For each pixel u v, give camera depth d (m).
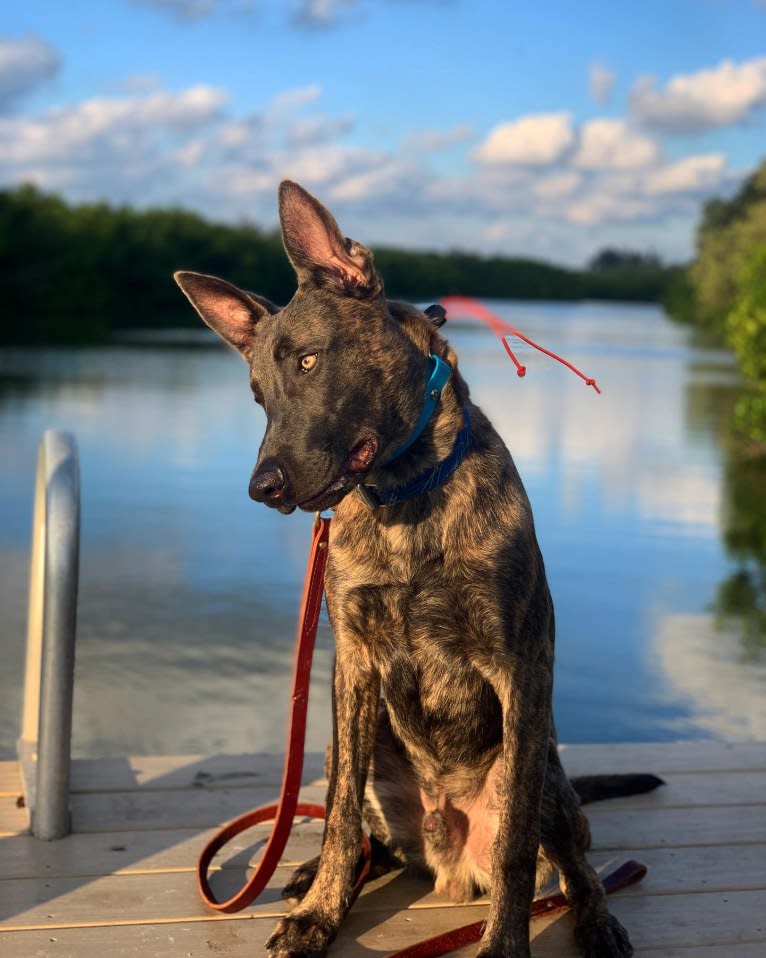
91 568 3.38
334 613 1.22
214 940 1.18
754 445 6.10
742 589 3.35
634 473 5.22
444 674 1.20
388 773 1.30
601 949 1.16
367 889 1.32
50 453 1.44
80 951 1.15
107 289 21.61
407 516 1.17
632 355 13.54
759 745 1.76
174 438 5.82
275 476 1.08
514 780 1.15
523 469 5.24
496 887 1.14
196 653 2.69
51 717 1.37
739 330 6.40
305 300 1.14
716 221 24.53
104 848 1.38
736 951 1.19
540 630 1.19
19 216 20.72
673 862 1.38
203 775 1.60
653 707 2.42
